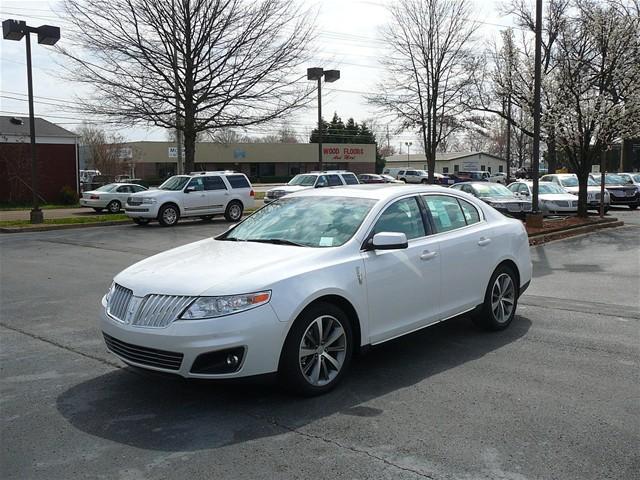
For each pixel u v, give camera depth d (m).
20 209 29.64
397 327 5.32
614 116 17.62
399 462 3.59
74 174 35.56
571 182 25.86
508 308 6.79
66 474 3.49
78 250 14.34
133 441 3.92
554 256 12.77
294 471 3.50
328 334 4.75
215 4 23.05
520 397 4.64
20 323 7.16
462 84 26.75
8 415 4.38
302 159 77.62
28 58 20.34
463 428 4.07
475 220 6.50
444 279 5.79
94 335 6.59
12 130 33.75
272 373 4.34
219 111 24.25
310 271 4.62
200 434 4.01
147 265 4.99
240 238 5.59
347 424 4.15
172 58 23.16
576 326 6.88
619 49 17.78
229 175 22.55
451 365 5.45
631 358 5.64
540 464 3.55
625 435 3.95
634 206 27.61
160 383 5.02
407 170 60.38
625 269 11.05
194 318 4.16
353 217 5.36
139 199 20.36
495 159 95.06
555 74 19.56
